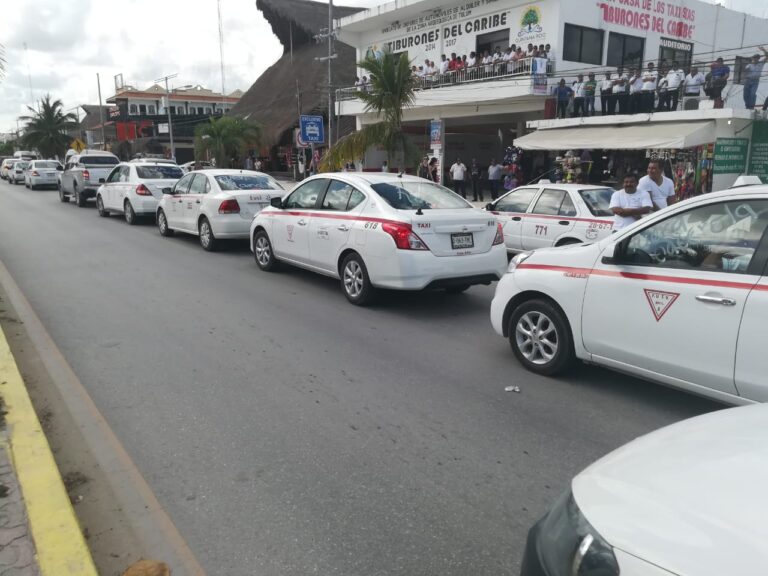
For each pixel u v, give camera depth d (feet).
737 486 6.02
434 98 78.48
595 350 16.28
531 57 67.72
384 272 24.07
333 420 14.83
